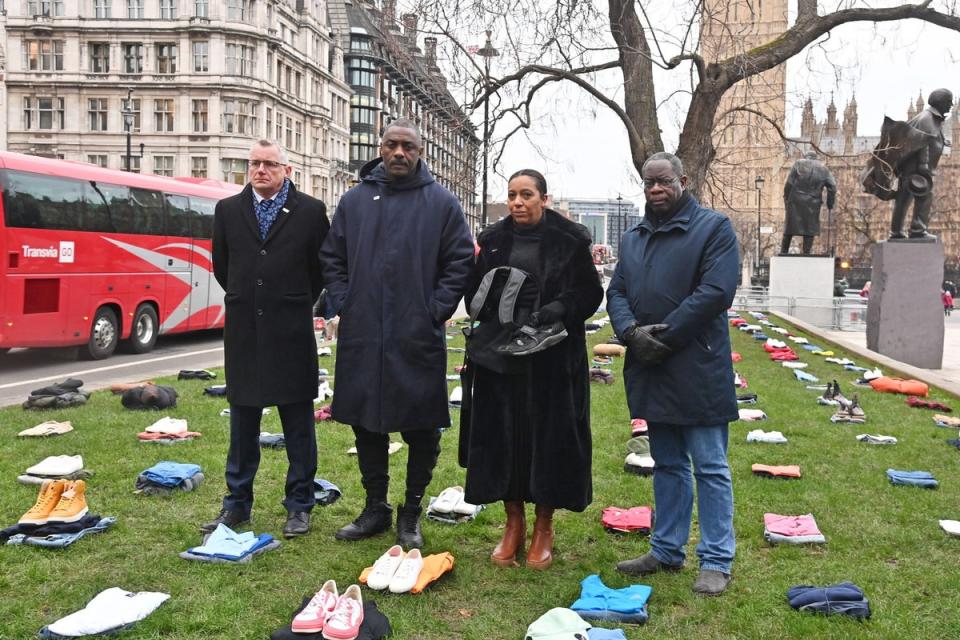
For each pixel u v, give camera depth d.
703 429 4.70
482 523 5.74
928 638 4.02
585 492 4.89
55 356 17.19
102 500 6.02
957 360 19.03
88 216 16.14
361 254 5.17
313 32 81.38
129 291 17.42
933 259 17.11
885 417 9.74
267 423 8.79
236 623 4.07
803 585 4.56
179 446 7.64
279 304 5.35
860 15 16.11
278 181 5.41
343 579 4.68
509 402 4.92
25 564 4.76
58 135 69.75
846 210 90.06
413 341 5.09
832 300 28.22
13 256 14.31
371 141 96.06
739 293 33.97
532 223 4.93
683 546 4.93
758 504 6.20
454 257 5.16
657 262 4.76
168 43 68.88
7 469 6.73
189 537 5.25
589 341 17.77
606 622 4.15
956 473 7.17
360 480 6.68
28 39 69.19
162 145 69.19
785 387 11.98
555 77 16.72
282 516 5.79
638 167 16.34
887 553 5.22
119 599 4.17
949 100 17.22
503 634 4.03
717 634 4.06
